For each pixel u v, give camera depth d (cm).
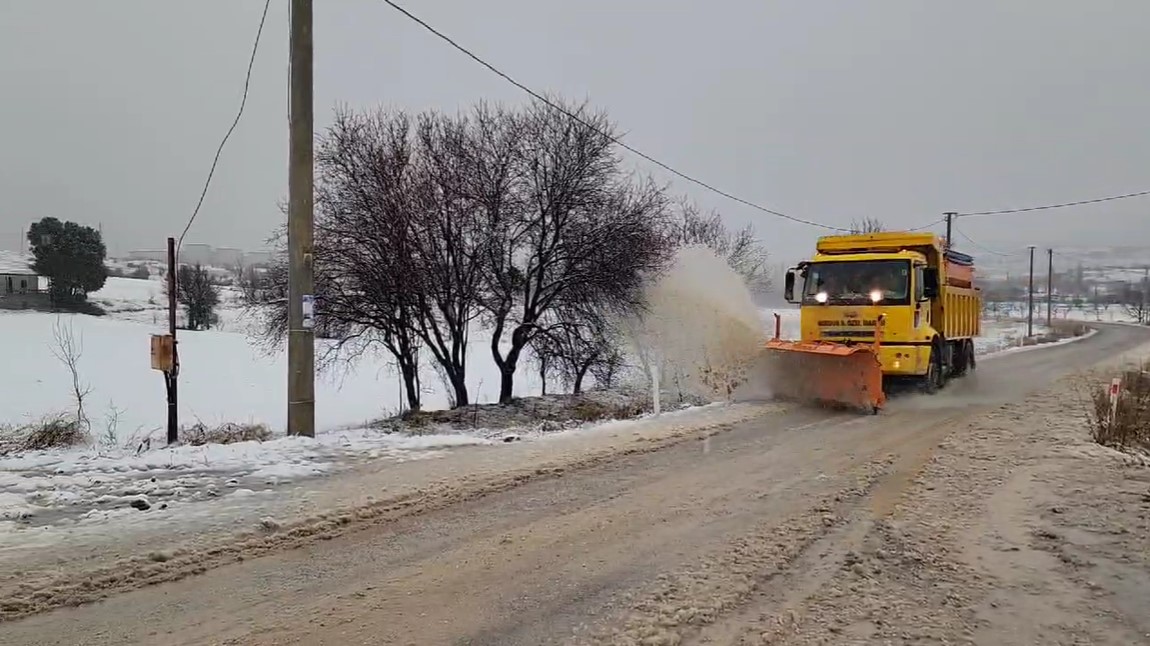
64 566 542
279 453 954
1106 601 508
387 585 523
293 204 1061
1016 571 562
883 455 1007
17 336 4150
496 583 529
